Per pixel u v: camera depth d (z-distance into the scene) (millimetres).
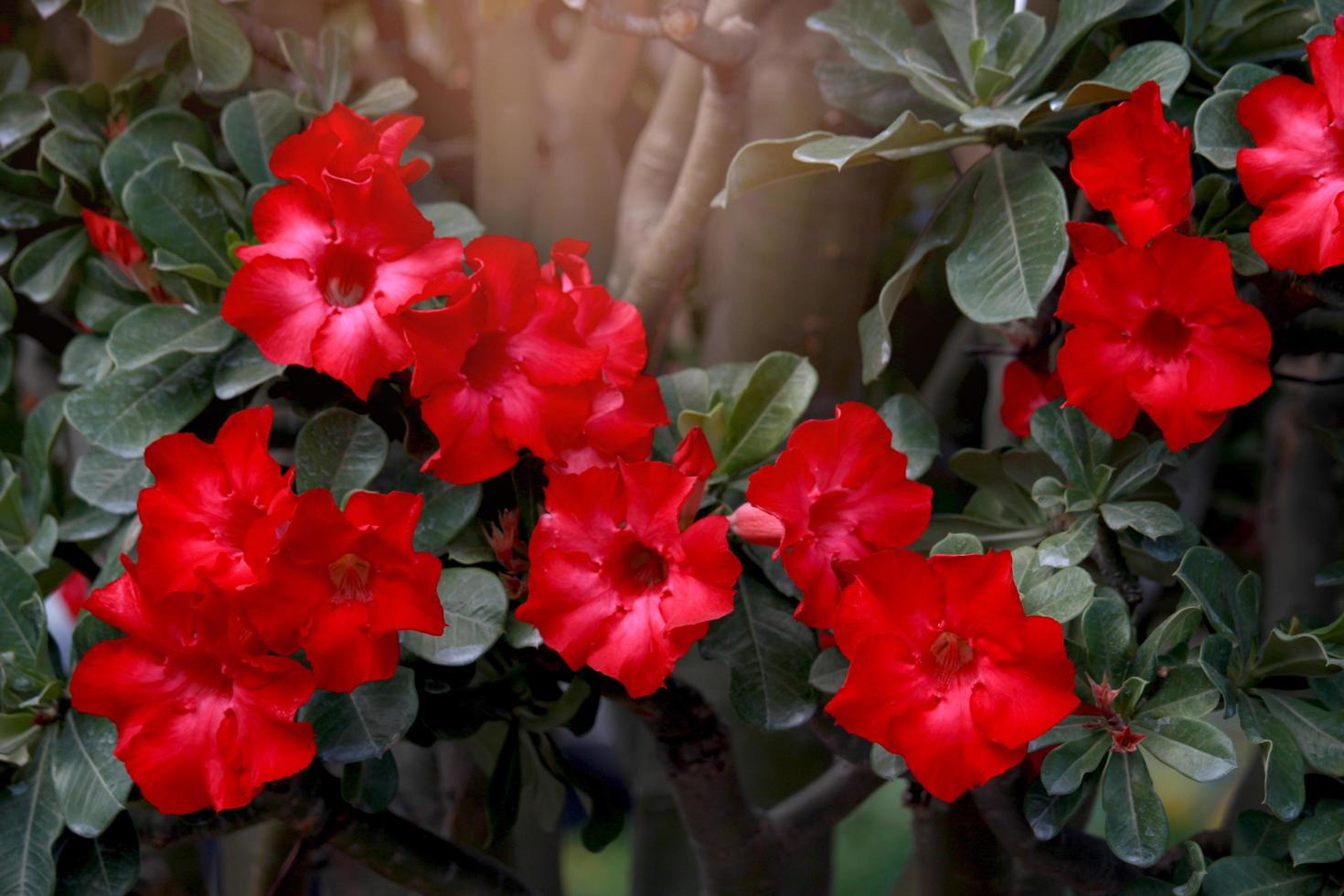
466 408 1003
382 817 1116
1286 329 1078
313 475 1025
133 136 1112
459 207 1125
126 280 1120
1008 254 1039
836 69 1124
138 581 982
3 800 1037
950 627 979
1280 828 1043
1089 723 1014
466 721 1079
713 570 988
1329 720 1019
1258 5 1075
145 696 992
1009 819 1096
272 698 980
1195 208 1043
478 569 1021
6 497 1113
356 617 979
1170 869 1096
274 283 1001
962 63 1091
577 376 1009
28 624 1059
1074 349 1013
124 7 1133
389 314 994
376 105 1161
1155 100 1005
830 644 1044
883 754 1029
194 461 989
